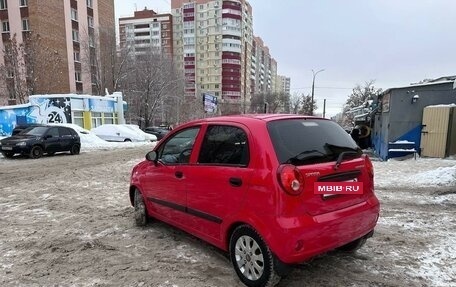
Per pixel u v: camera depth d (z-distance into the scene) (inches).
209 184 150.5
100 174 441.7
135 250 174.7
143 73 1859.0
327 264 155.0
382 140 623.8
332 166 133.3
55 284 141.0
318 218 126.3
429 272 146.8
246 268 136.6
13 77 1316.4
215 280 142.1
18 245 184.4
